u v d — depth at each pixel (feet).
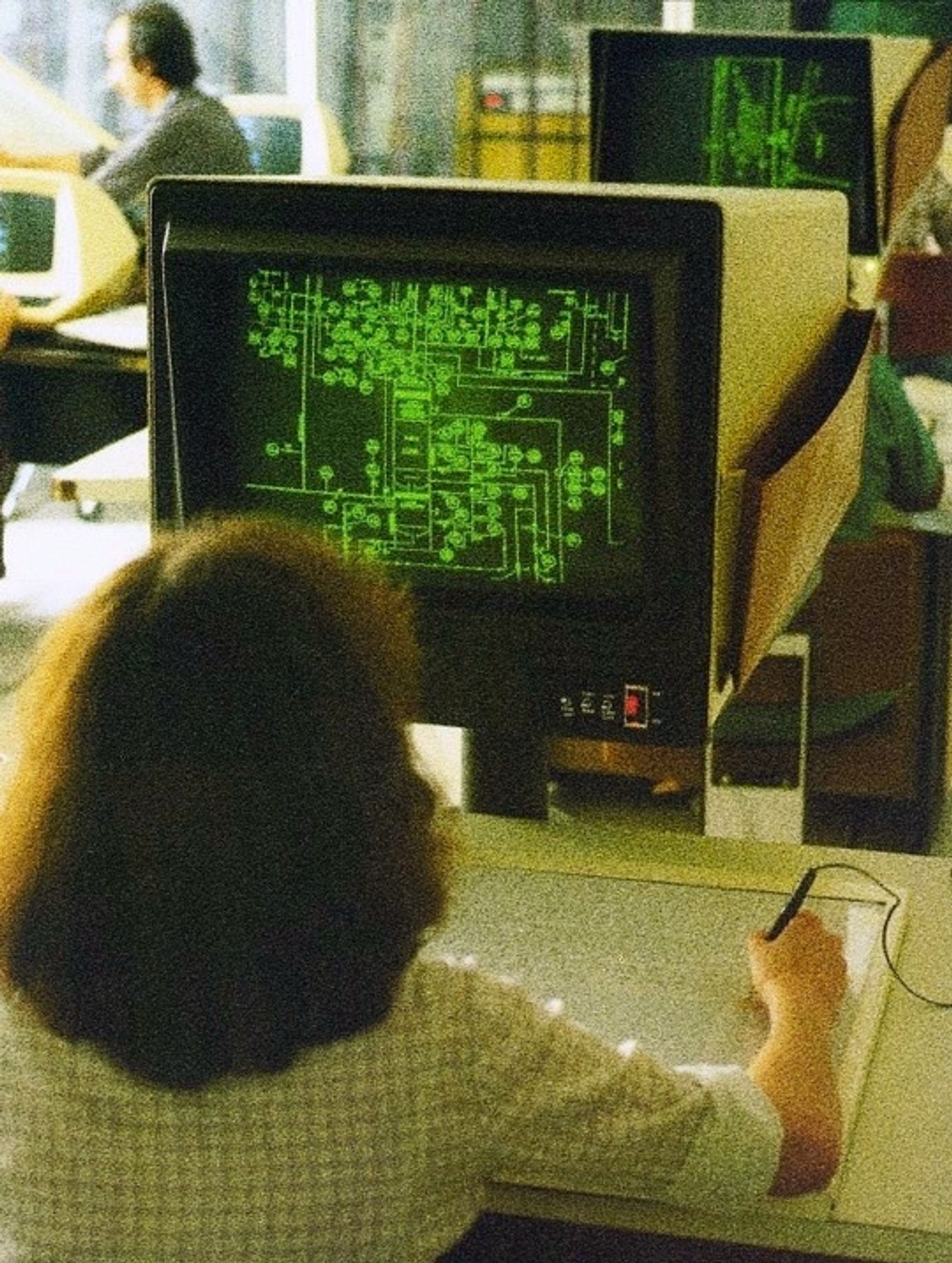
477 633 5.94
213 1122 3.95
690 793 7.00
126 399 14.12
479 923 5.77
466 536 5.88
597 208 5.42
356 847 3.86
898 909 5.83
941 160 11.78
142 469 8.88
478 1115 4.13
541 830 6.42
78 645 3.90
